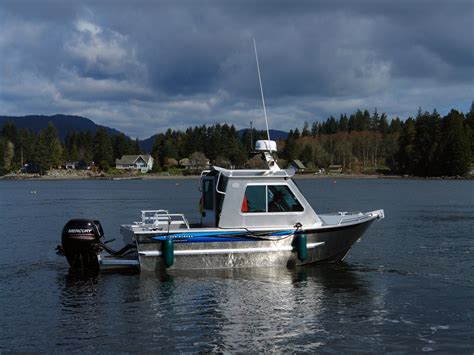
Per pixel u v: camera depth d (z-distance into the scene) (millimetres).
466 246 23391
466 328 12094
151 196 75250
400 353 10703
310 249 17078
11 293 15039
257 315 12930
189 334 11688
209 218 17234
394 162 184875
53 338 11484
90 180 184625
